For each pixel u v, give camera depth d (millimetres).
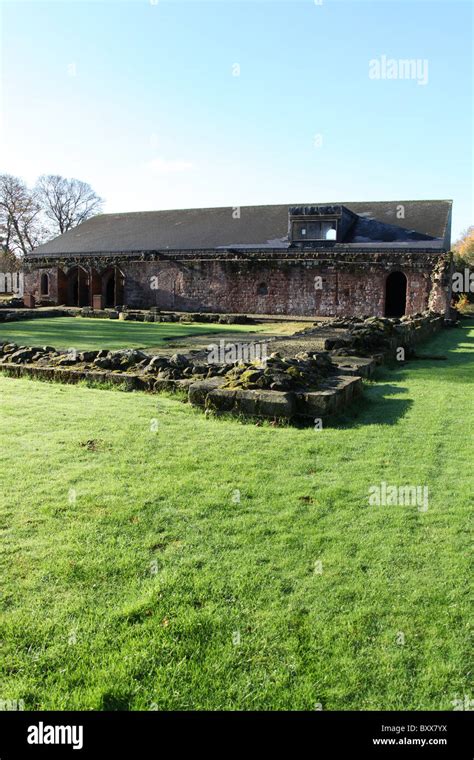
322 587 3701
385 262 34344
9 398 8508
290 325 28516
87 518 4535
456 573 3877
